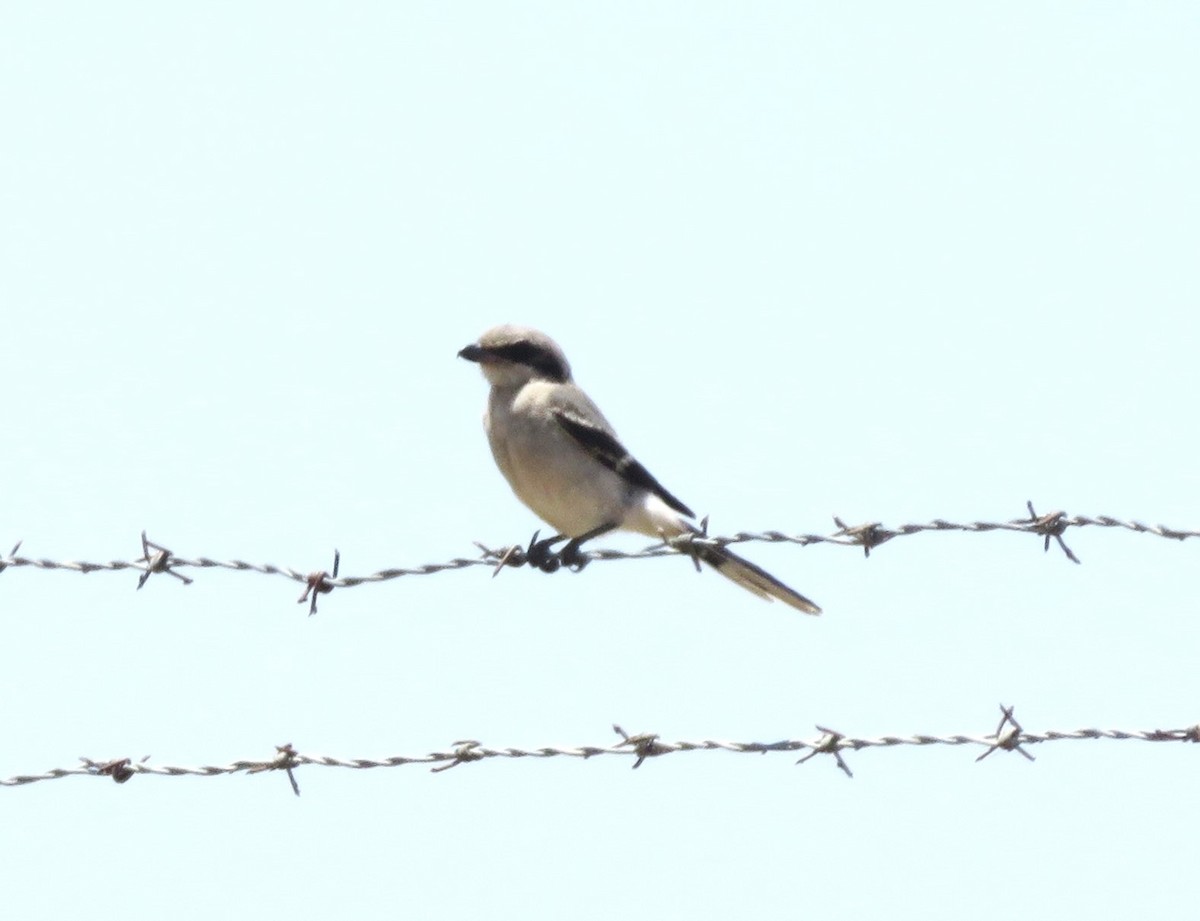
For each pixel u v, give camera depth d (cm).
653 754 1002
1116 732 975
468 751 1016
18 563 1128
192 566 1134
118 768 1043
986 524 1083
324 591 1136
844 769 986
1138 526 1068
